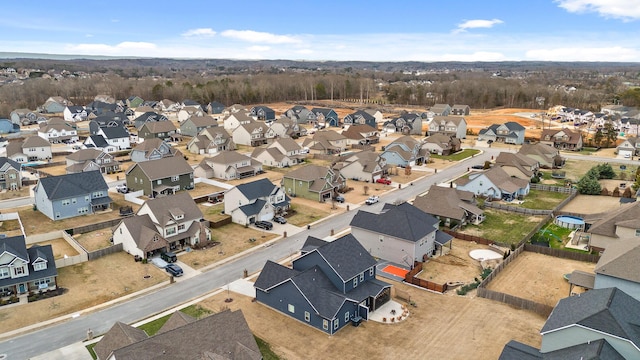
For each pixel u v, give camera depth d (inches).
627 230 2007.9
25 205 2753.4
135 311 1590.8
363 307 1531.7
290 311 1555.1
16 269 1688.0
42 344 1397.6
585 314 1226.0
